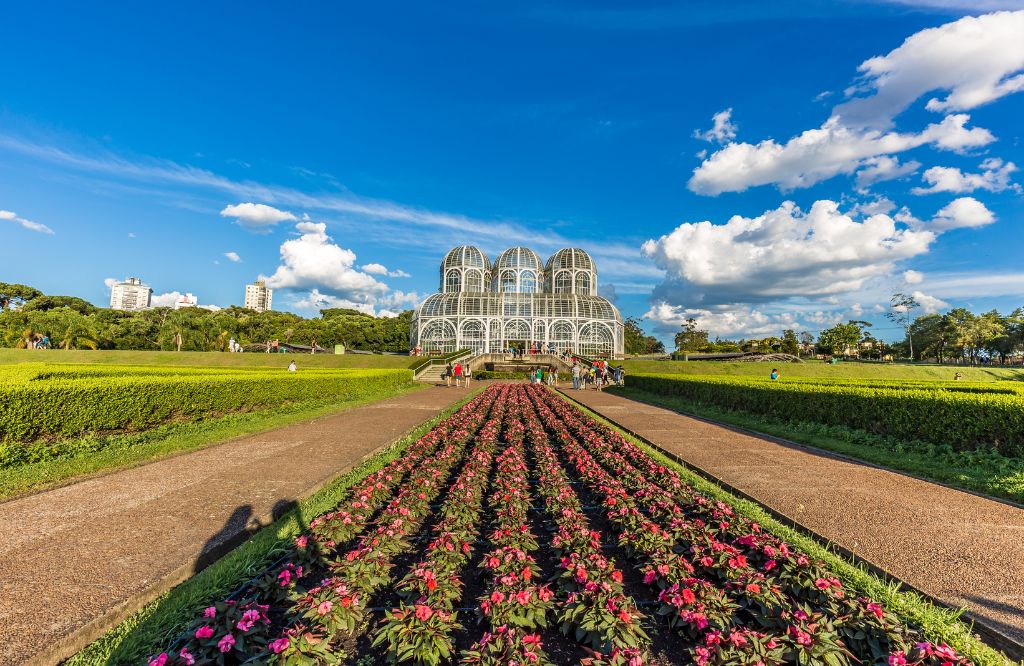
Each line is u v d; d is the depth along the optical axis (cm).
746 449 1276
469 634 453
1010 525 705
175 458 1077
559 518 689
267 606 436
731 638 387
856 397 1466
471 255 7781
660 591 512
